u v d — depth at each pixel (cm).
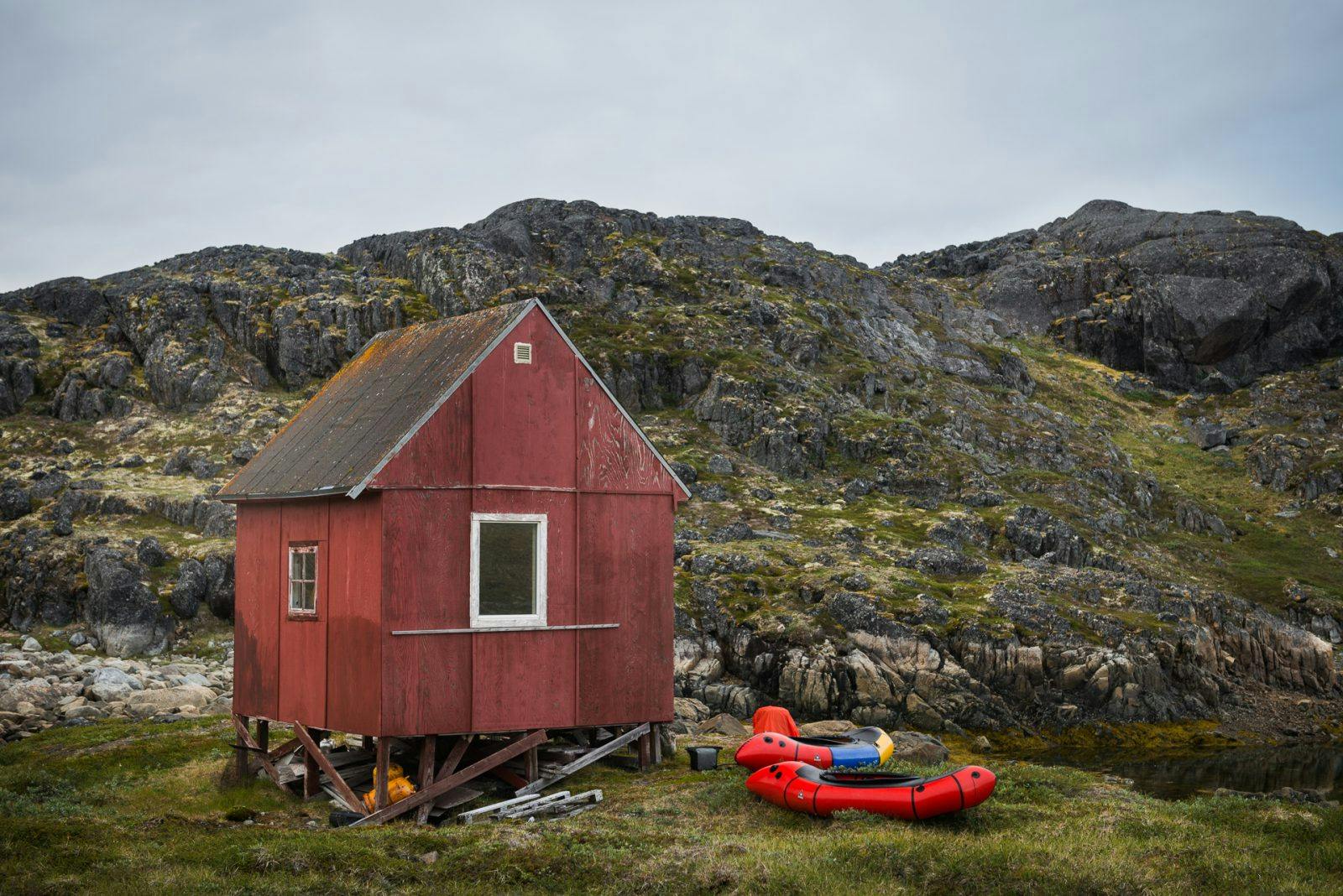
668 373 6556
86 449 5975
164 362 6512
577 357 2086
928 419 6962
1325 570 5931
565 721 2022
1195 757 3616
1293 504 6962
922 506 5678
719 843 1590
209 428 6044
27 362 6550
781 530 5075
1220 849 1543
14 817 1731
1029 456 6881
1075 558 5250
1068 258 10588
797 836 1666
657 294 7662
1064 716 3872
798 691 3806
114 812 1878
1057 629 4147
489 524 1967
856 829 1675
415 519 1884
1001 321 9750
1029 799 1917
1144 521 6412
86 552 4522
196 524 4956
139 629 4141
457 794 1973
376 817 1833
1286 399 8650
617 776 2181
